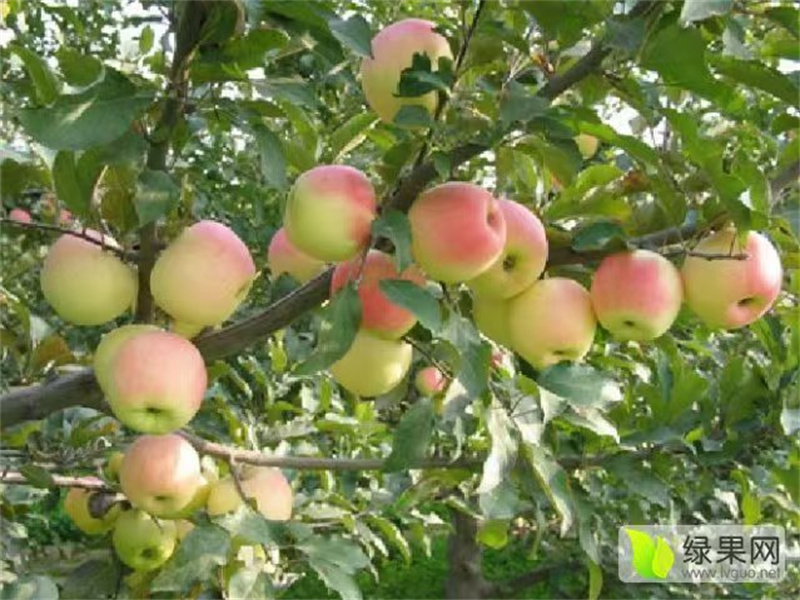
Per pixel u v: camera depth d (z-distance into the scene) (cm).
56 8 181
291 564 207
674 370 199
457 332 131
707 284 146
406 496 236
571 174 139
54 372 179
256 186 307
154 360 135
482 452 202
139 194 118
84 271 139
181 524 198
